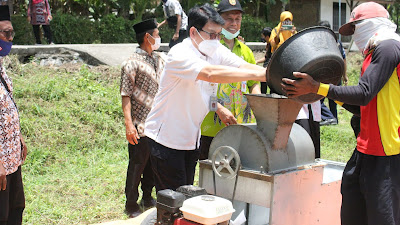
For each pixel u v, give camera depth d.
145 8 16.59
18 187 3.54
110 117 7.48
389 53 2.89
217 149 3.31
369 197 3.07
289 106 3.09
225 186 3.31
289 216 3.25
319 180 3.49
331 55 2.74
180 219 2.61
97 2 15.67
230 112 3.93
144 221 3.23
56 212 4.70
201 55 3.43
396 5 25.23
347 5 24.34
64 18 13.80
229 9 4.28
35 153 6.10
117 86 8.73
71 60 9.68
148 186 5.05
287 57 2.76
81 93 7.99
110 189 5.40
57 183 5.50
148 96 4.56
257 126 3.25
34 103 7.26
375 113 3.04
